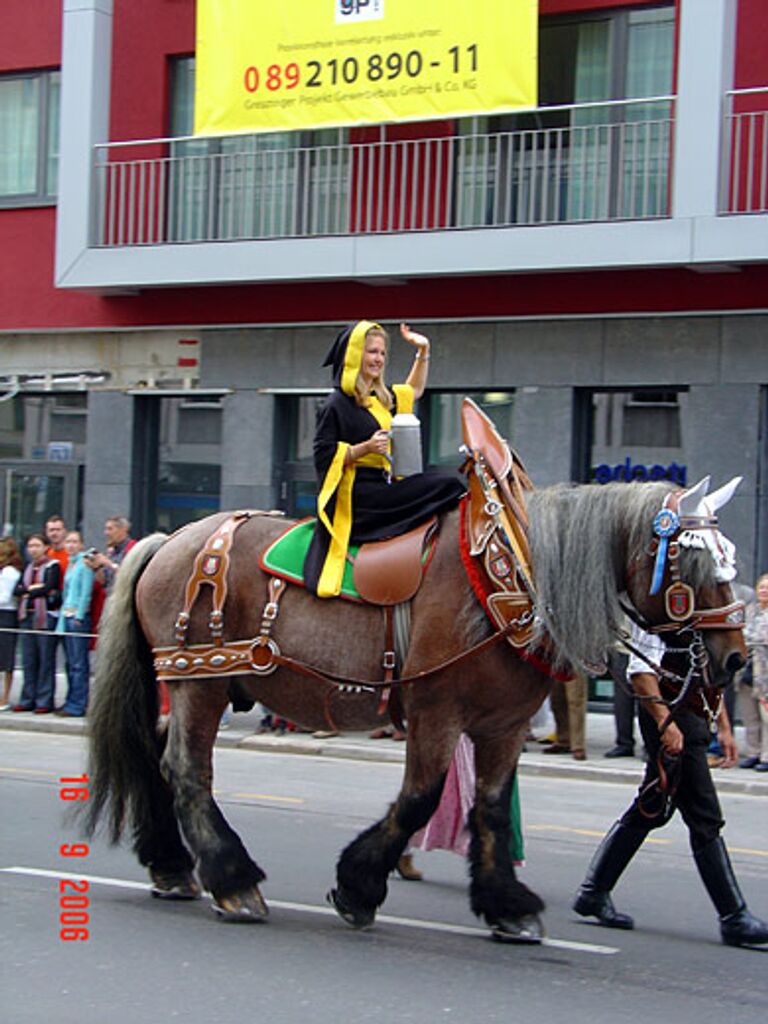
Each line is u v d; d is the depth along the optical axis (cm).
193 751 798
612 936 795
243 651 779
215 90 1920
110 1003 641
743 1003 668
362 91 1841
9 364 2147
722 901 778
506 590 716
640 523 721
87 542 2098
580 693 1478
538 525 725
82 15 2038
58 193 2053
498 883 759
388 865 759
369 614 748
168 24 2041
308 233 1948
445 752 732
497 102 1770
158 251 1961
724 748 1448
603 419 1820
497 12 1766
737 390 1717
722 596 716
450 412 1916
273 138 2005
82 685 1742
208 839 790
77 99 2034
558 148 1780
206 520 833
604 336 1786
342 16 1844
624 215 1777
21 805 1162
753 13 1711
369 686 747
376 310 1911
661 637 743
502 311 1834
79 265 2014
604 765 1454
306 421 1994
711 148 1658
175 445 2081
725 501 739
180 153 2067
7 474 2180
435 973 702
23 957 712
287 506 2002
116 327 2073
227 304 2000
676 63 1758
